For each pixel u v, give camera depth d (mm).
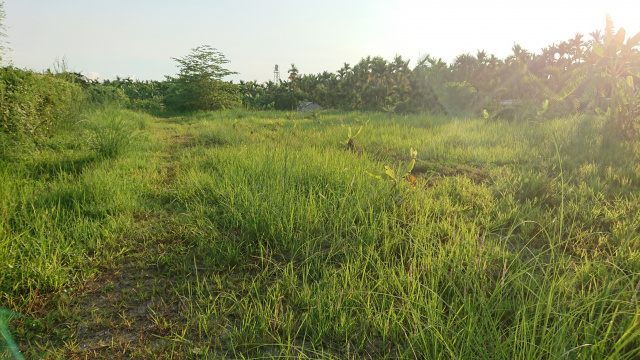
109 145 8523
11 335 2893
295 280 3510
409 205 5277
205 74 27844
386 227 4438
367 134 12117
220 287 3486
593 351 2357
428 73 35094
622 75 10523
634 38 9992
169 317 3127
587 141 9461
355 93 52375
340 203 5152
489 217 4898
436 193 6000
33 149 8141
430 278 3303
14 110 8078
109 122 10289
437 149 9516
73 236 4355
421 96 33531
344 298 3137
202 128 14828
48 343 2830
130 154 8656
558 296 2879
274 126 15969
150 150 9984
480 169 7770
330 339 2844
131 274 3789
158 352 2734
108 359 2678
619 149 8430
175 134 13562
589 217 4805
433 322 2719
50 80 11086
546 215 4898
